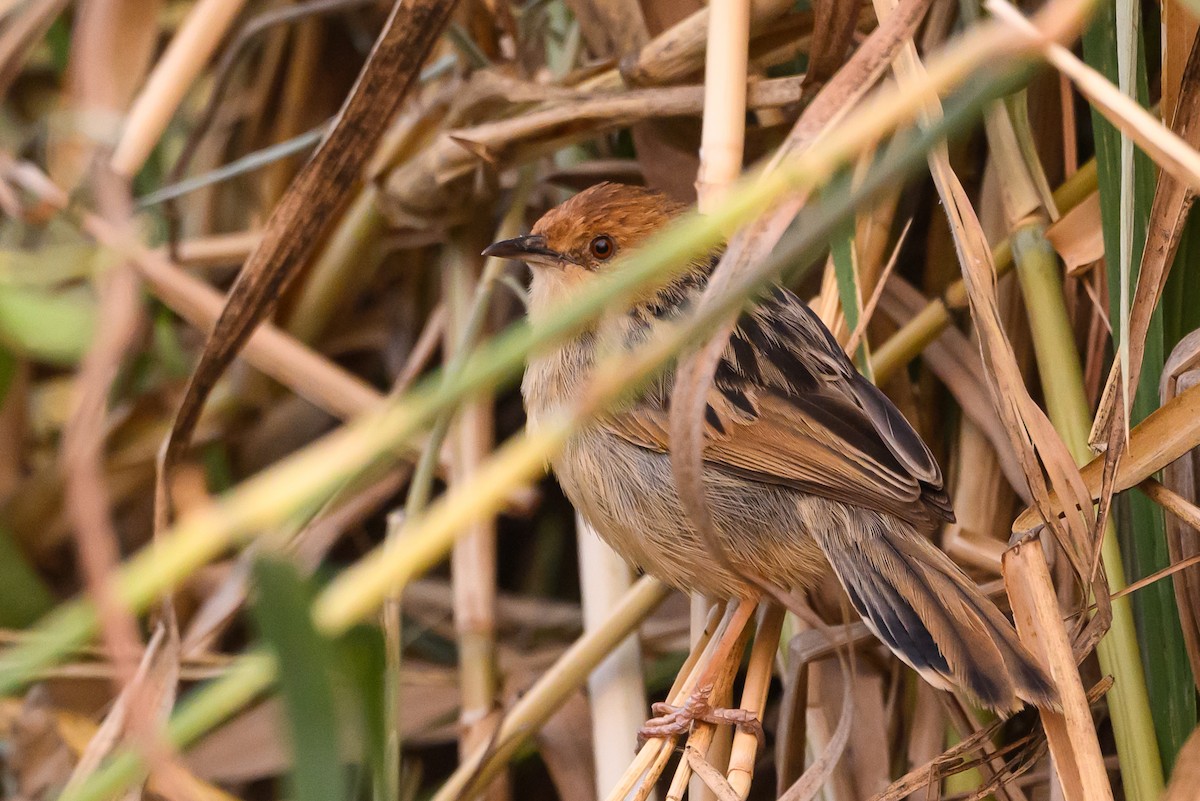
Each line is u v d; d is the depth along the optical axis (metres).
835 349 7.86
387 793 6.15
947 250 8.76
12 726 8.56
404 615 9.92
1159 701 6.76
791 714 7.45
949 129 4.10
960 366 8.46
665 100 8.62
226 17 6.60
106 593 3.87
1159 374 6.94
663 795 8.64
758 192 4.15
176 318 11.30
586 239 8.52
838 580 7.59
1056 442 6.23
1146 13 8.23
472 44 9.46
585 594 8.59
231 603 8.44
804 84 8.18
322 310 10.67
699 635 7.88
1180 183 5.88
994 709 6.02
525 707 8.00
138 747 4.54
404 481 10.10
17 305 4.75
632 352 7.95
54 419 11.19
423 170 9.81
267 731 8.76
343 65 11.41
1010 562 6.17
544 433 4.29
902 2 5.93
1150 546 6.85
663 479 7.66
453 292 10.10
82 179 9.16
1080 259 7.65
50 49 11.87
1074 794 5.81
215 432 10.49
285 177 11.16
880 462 7.38
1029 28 4.16
